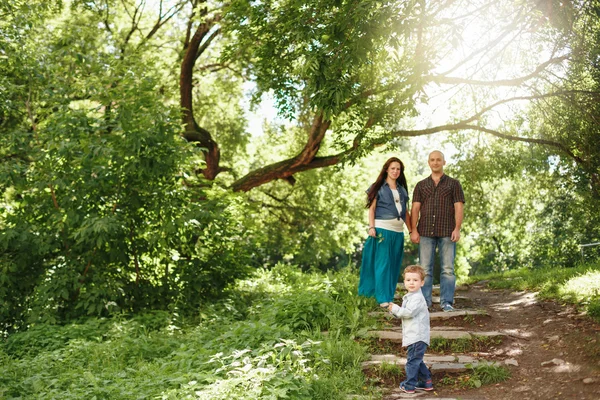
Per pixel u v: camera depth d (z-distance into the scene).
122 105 10.03
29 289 9.88
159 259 10.96
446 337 6.82
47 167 10.02
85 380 5.99
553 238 26.72
